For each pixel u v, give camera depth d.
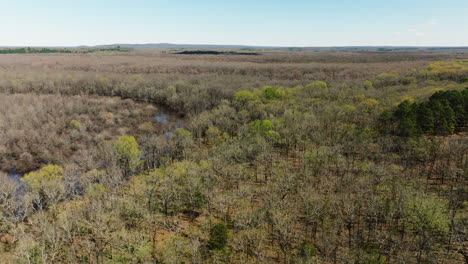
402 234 46.81
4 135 95.50
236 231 51.50
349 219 50.22
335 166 69.81
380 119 94.06
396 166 67.00
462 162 67.31
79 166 80.81
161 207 58.41
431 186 61.44
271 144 84.88
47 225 53.00
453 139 82.69
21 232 51.88
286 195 60.03
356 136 83.50
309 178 64.94
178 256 45.62
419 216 46.25
